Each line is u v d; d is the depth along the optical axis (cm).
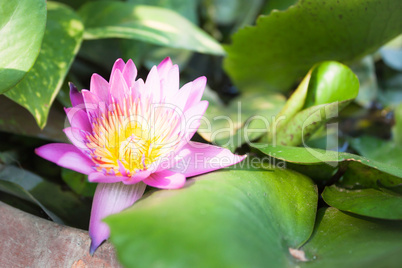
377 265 35
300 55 52
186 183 39
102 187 39
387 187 42
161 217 36
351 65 54
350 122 61
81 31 47
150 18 52
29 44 41
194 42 51
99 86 40
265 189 39
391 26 47
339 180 43
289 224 39
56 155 39
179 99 40
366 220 39
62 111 49
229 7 68
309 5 46
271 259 36
